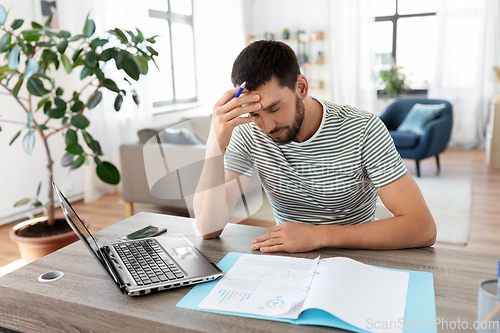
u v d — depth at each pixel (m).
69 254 1.04
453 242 2.64
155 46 4.77
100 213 3.41
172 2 5.28
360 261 0.93
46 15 3.24
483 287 0.63
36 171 3.40
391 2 5.86
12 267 2.48
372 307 0.73
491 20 5.35
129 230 1.16
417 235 1.01
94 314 0.78
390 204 1.13
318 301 0.73
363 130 1.16
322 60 6.22
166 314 0.75
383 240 1.00
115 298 0.81
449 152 5.56
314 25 6.24
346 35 5.98
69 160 2.19
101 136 3.62
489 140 4.70
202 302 0.78
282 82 0.99
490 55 5.43
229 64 5.85
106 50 1.97
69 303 0.80
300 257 0.96
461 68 5.56
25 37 1.99
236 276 0.87
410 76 5.95
